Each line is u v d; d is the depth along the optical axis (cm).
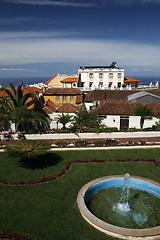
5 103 2912
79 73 6581
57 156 2138
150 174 1839
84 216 1239
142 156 2202
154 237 1094
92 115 2905
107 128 2895
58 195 1474
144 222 1249
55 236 1107
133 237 1088
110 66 6931
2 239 1067
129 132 2778
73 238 1097
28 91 4122
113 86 6322
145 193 1558
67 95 4791
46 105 4022
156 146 2433
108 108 3269
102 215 1305
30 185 1596
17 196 1454
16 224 1185
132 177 1698
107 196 1512
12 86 2995
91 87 6097
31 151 1834
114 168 1923
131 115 3181
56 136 2672
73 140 2622
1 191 1510
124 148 2380
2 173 1770
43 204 1370
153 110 3309
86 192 1477
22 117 2584
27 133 2672
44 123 2808
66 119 2892
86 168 1905
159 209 1379
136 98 3825
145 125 3234
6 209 1313
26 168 1867
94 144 2447
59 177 1731
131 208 1381
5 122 2700
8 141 2548
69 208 1334
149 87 7244
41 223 1199
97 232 1139
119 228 1127
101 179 1645
